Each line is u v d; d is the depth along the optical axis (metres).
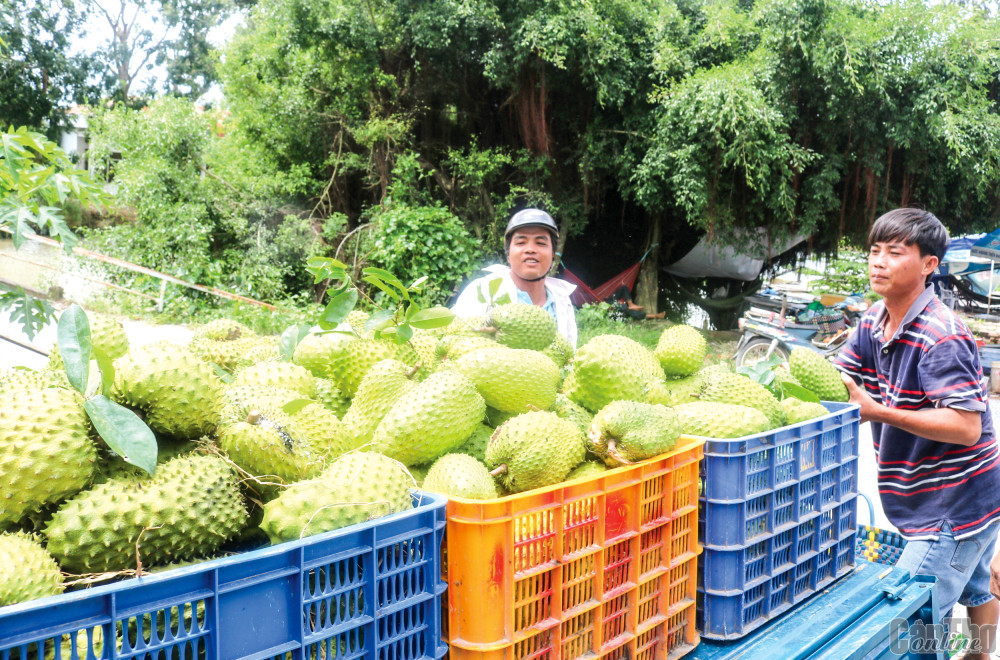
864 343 3.02
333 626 1.28
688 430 2.13
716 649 1.92
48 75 24.75
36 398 1.50
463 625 1.47
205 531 1.44
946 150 12.40
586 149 13.95
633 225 17.05
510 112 14.39
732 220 13.79
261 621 1.20
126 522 1.36
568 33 12.15
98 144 15.67
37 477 1.37
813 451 2.26
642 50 12.98
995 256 15.51
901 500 2.89
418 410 1.85
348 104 14.38
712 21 12.88
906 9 11.88
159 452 1.67
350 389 2.24
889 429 2.91
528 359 2.14
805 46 11.70
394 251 13.17
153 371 1.61
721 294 18.92
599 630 1.65
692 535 1.91
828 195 12.71
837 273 14.98
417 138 15.04
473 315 2.65
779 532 2.08
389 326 2.22
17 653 1.16
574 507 1.60
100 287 13.45
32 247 13.59
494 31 12.88
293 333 2.16
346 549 1.29
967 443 2.59
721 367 2.59
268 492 1.62
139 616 1.08
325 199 15.59
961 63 11.86
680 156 12.16
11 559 1.24
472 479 1.71
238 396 1.84
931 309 2.71
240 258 14.66
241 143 15.80
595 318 13.46
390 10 13.41
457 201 14.75
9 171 2.91
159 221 14.45
